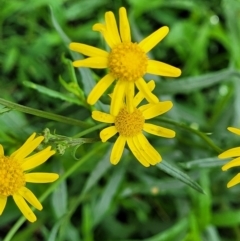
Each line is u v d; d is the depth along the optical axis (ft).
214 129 1.03
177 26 1.12
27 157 0.76
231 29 1.08
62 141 0.75
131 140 0.78
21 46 1.11
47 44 1.09
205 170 0.99
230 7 1.05
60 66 1.11
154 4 1.12
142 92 0.76
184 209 1.05
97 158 0.97
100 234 1.08
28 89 1.09
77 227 1.08
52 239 0.88
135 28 1.02
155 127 0.78
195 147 0.98
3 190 0.75
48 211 1.02
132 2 1.11
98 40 1.11
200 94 1.11
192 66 1.11
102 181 1.08
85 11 1.12
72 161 0.97
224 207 1.06
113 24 0.76
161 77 1.07
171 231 1.00
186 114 1.06
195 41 1.11
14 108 0.75
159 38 0.77
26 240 1.06
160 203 1.09
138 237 1.08
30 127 0.96
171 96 1.03
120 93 0.76
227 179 1.04
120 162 0.98
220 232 1.10
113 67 0.75
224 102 1.04
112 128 0.77
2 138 0.89
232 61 1.08
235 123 1.02
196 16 1.14
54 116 0.78
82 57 0.87
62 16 1.10
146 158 0.77
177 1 1.13
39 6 1.11
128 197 1.08
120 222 1.08
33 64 1.10
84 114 0.91
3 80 1.11
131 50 0.76
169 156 1.02
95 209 0.99
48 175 0.76
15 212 1.01
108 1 1.13
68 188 1.06
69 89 0.84
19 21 1.12
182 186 1.01
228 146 1.01
